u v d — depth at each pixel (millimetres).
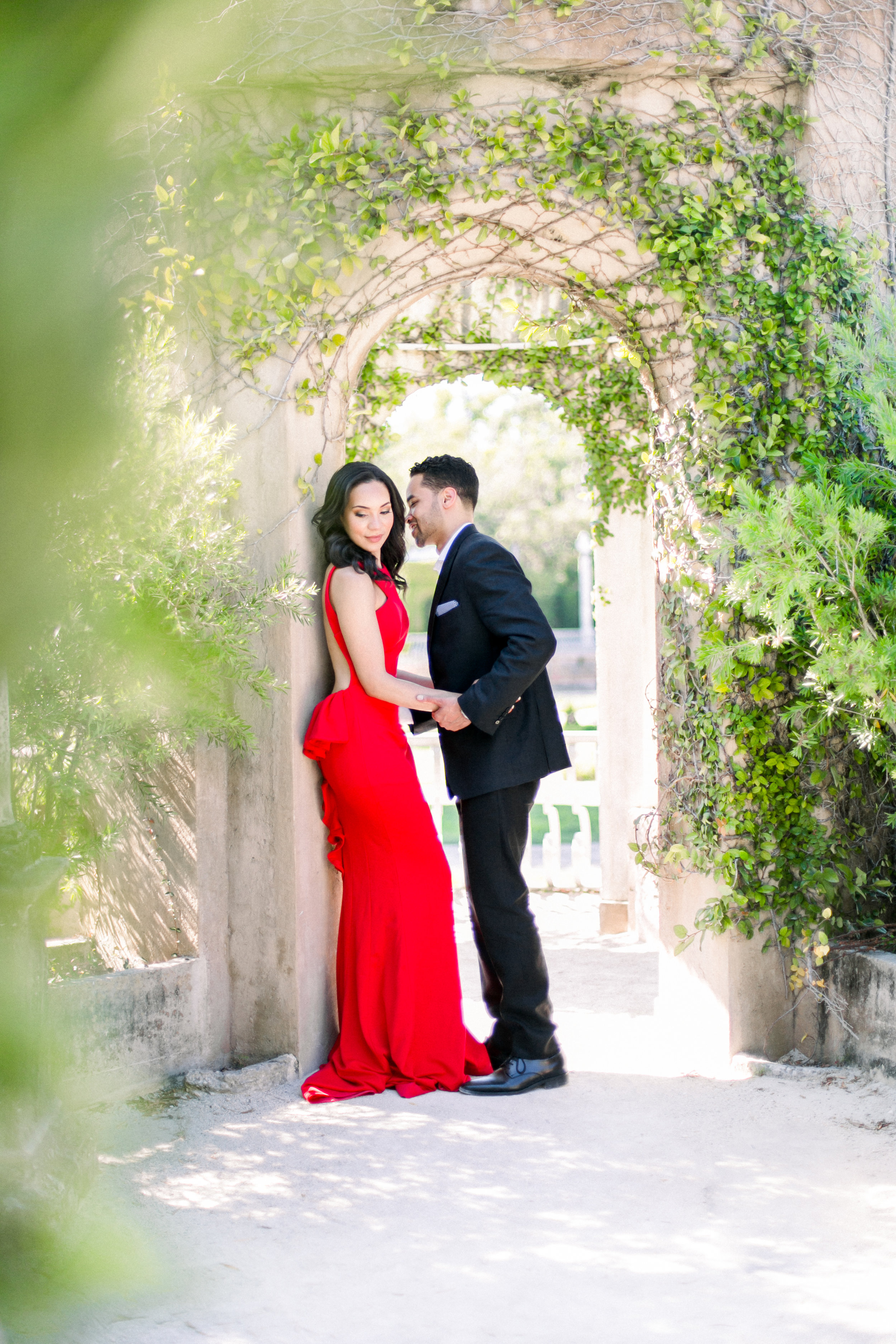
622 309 4320
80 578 782
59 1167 2236
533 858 9430
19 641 726
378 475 3875
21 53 593
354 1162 3207
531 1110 3637
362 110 3906
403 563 4133
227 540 3346
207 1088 3791
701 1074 3984
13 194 639
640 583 6387
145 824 4102
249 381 3992
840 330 3830
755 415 4078
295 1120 3555
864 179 4152
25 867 2230
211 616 3268
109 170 658
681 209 3980
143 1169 3137
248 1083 3814
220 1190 3000
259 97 3838
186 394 3984
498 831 3857
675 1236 2717
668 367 4273
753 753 4055
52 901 2359
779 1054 4125
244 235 3875
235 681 3482
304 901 4023
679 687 4297
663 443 4363
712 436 4078
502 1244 2688
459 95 3854
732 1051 4059
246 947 4070
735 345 4008
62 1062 846
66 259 648
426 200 3885
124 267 759
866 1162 3141
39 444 682
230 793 4074
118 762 3924
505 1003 3904
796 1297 2398
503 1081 3811
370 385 6039
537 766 3924
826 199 4109
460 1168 3162
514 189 3920
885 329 3852
